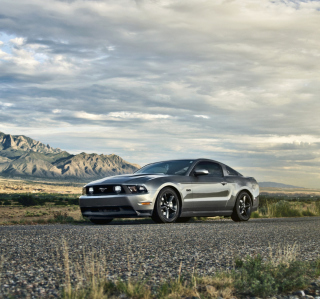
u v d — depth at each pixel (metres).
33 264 3.24
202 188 8.55
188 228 6.29
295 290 2.87
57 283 2.71
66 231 5.47
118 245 4.29
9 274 2.89
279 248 4.46
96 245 4.26
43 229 5.89
